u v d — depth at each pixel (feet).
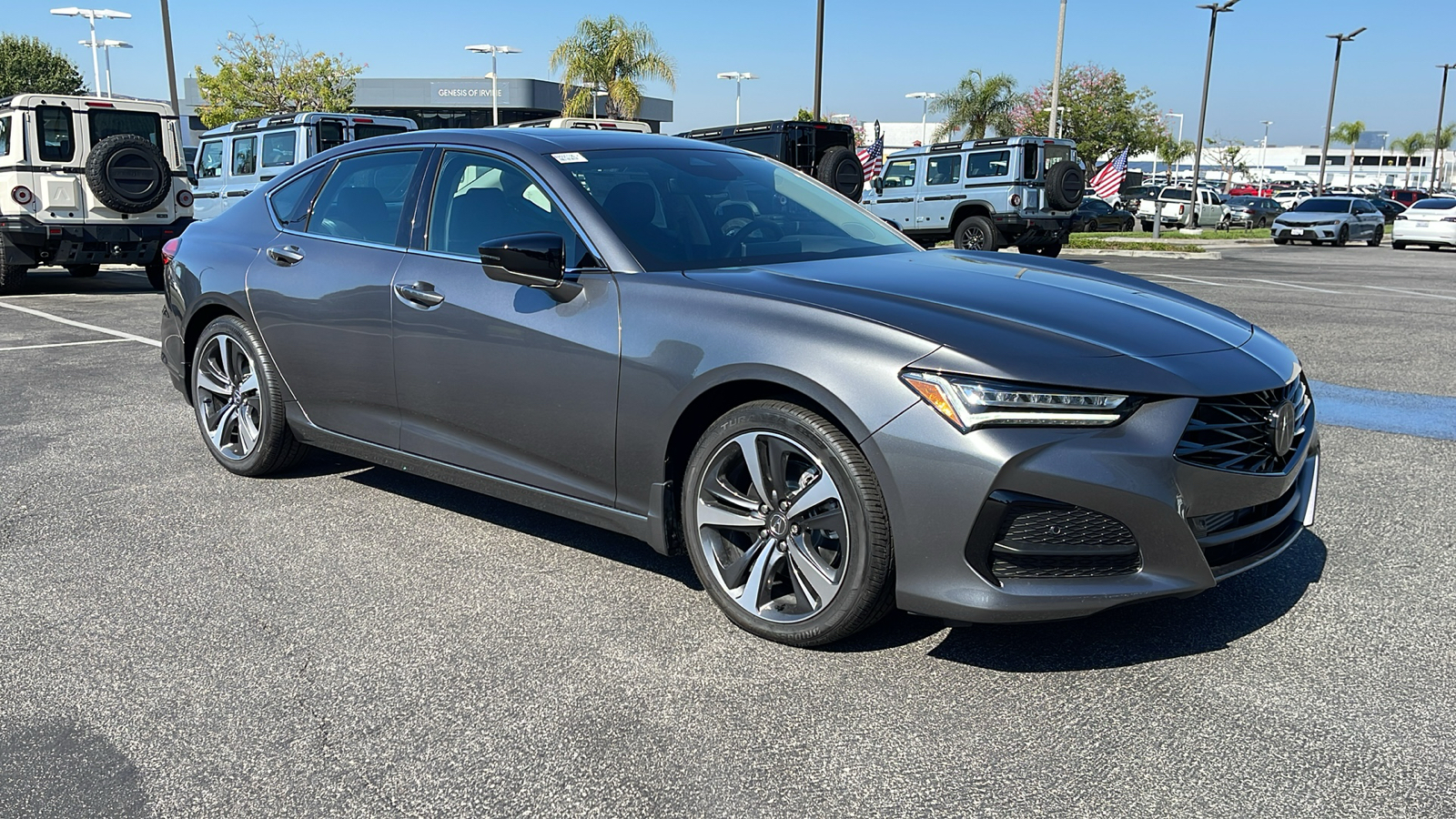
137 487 15.11
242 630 10.40
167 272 16.30
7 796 7.68
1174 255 68.80
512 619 10.60
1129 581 8.78
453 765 8.02
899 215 64.64
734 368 9.64
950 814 7.34
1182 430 8.71
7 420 19.25
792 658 9.68
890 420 8.82
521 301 11.29
